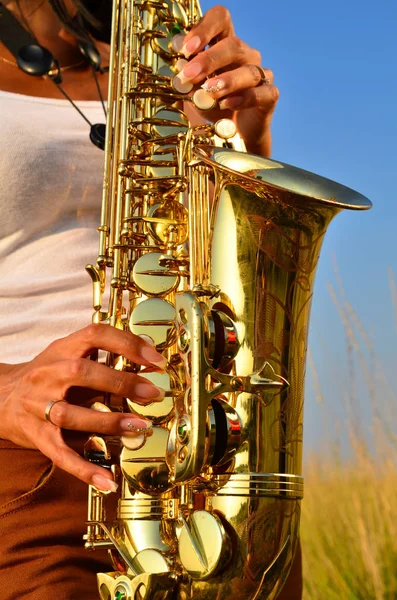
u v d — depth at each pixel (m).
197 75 1.78
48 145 1.94
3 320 1.87
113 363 1.69
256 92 1.83
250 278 1.64
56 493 1.74
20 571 1.68
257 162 1.62
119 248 1.74
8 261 1.92
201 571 1.50
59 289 1.92
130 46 1.87
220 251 1.66
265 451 1.56
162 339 1.61
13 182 1.89
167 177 1.74
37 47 2.08
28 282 1.89
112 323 1.71
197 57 1.79
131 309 1.74
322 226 1.69
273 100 1.86
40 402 1.58
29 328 1.88
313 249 1.70
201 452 1.47
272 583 1.56
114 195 1.79
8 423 1.65
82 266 1.96
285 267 1.66
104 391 1.55
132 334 1.56
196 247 1.70
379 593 3.70
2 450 1.73
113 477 1.54
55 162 1.94
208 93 1.78
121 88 1.87
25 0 2.21
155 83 1.82
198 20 1.95
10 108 1.99
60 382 1.56
